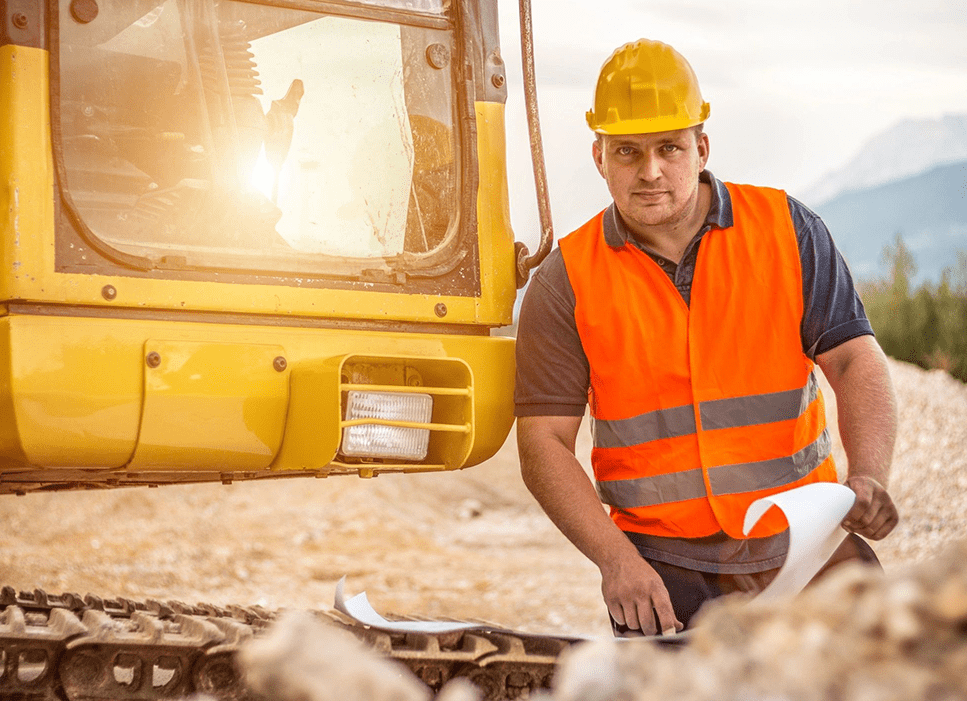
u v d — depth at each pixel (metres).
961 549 1.07
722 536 3.01
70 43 2.88
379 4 3.36
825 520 2.30
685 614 3.03
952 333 16.05
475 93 3.43
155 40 3.01
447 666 2.97
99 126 2.92
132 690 2.85
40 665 2.88
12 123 2.71
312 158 3.30
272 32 3.23
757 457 2.99
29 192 2.71
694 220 3.08
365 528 12.71
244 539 11.73
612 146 2.98
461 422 3.11
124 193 2.93
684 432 3.02
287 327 3.03
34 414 2.65
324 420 2.85
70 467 2.77
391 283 3.18
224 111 3.09
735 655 1.08
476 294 3.33
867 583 1.10
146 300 2.83
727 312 3.01
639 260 3.07
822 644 1.04
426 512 14.51
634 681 1.10
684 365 3.01
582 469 3.04
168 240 2.96
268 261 3.01
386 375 3.12
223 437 2.87
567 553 12.00
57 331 2.68
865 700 0.98
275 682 1.08
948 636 1.01
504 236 3.41
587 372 3.17
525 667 3.03
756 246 3.05
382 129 3.37
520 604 8.73
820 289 3.03
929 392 14.21
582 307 3.08
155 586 9.13
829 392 14.27
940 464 11.54
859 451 2.81
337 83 3.34
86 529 11.14
